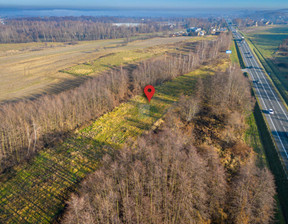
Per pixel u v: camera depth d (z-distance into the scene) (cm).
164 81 11575
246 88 8488
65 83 11594
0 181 5250
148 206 3991
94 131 7206
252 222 3912
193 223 3881
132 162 4941
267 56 17112
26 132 6356
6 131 6131
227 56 16238
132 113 8300
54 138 6762
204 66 13938
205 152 5666
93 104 8394
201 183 4300
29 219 4297
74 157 6009
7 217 4344
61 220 4222
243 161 5694
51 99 8225
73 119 7556
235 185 4516
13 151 6072
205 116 7944
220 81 9069
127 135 6938
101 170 4900
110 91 9262
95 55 17900
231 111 7994
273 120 7556
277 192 4859
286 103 9100
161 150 5281
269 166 5603
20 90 10731
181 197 4103
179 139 5838
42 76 12762
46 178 5309
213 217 4175
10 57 17275
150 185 4316
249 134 6919
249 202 4038
